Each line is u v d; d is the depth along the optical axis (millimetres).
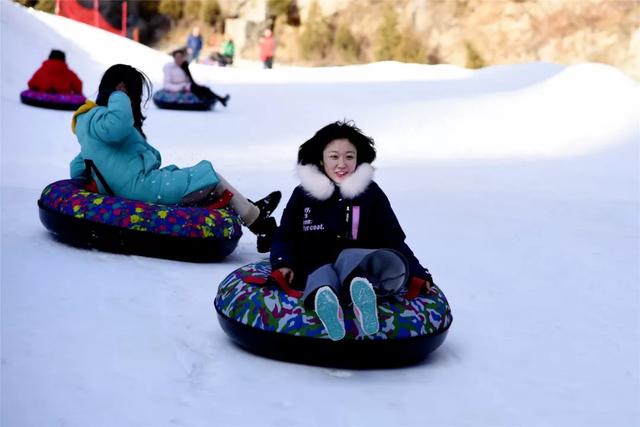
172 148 13031
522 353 4840
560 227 8594
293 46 48312
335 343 4234
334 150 4562
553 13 43188
